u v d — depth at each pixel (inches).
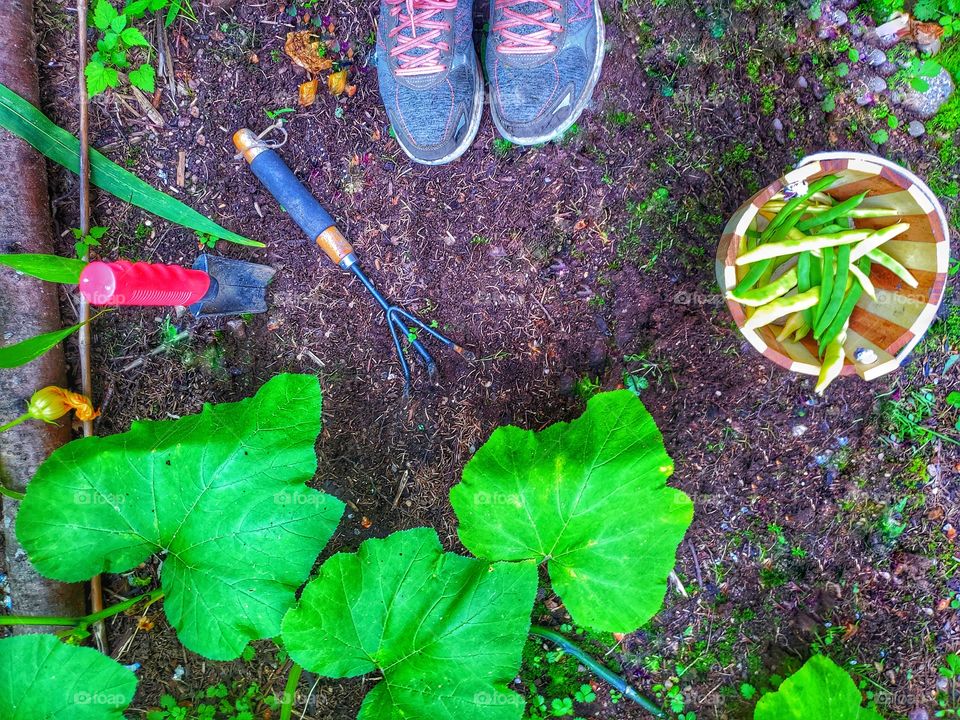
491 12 26.1
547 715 28.0
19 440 26.1
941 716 27.7
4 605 27.5
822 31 26.8
